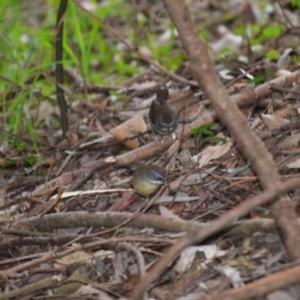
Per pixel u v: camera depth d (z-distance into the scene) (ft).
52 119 43.19
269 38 49.08
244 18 60.34
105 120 38.91
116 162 31.12
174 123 31.19
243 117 20.62
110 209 27.40
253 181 26.55
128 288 22.66
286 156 27.17
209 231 18.33
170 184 27.50
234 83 35.94
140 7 67.00
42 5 74.38
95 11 54.44
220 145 29.58
